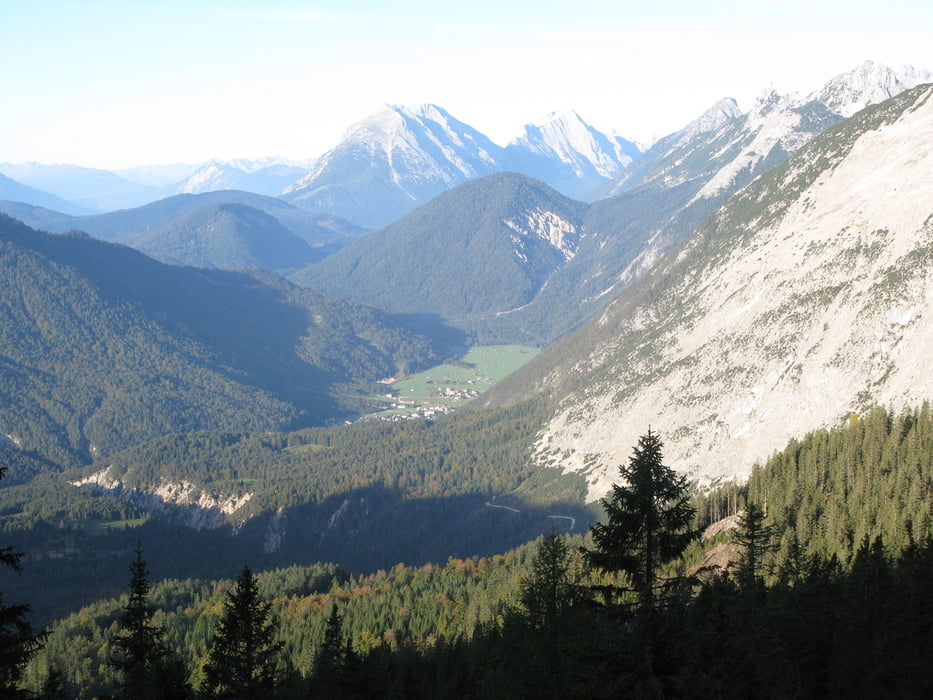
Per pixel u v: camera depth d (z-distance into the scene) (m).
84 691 141.25
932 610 78.94
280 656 138.88
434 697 102.38
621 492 44.38
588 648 45.03
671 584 44.91
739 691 64.94
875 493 132.25
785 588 87.94
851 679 72.75
